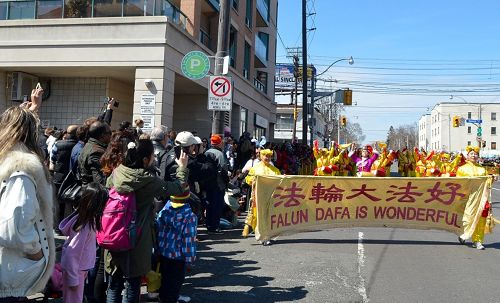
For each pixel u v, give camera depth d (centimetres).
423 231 961
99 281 455
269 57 3303
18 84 1589
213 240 845
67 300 416
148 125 1436
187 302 505
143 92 1461
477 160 886
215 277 609
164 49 1452
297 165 1994
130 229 400
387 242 840
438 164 1570
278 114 6700
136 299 418
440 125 10425
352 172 1335
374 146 1359
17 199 261
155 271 483
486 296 539
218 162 862
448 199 834
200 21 2008
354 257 721
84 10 1527
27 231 263
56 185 740
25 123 281
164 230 464
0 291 268
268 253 745
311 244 816
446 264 685
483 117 10125
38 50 1513
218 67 1093
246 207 1188
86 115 1656
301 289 559
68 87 1672
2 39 1537
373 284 580
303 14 2916
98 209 401
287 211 823
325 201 845
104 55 1479
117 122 1714
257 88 2730
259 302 513
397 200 848
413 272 637
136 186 399
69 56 1498
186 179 456
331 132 6962
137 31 1466
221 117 1080
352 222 853
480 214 800
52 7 1542
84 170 541
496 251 783
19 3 1568
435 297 532
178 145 532
